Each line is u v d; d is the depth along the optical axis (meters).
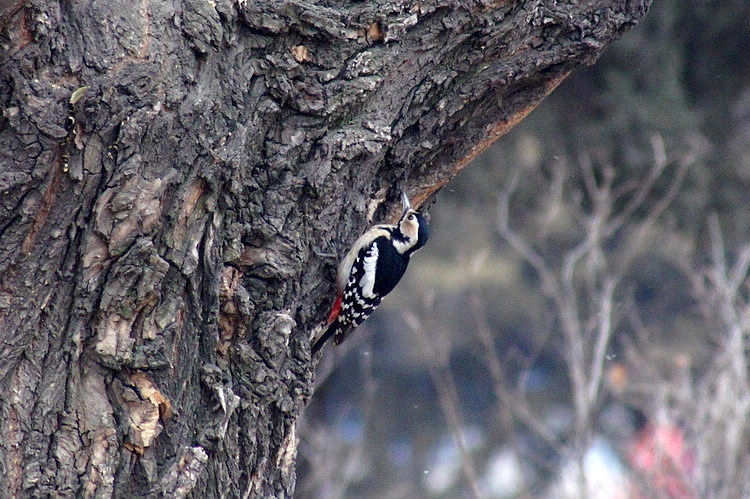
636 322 19.66
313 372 10.38
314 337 10.50
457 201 25.20
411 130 10.43
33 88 7.29
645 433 17.28
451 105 10.38
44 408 7.59
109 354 7.70
